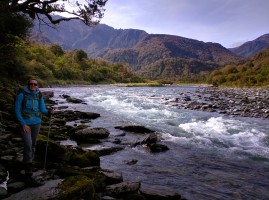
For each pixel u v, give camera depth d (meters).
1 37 22.98
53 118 14.34
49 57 116.31
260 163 9.08
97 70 139.12
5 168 6.18
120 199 5.48
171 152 10.05
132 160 8.77
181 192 6.45
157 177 7.38
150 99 33.12
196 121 17.12
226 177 7.62
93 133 11.08
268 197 6.36
